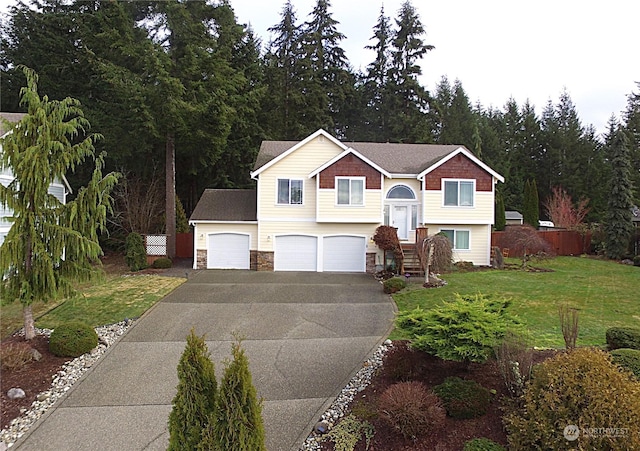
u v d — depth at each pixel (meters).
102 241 28.17
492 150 46.53
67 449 6.75
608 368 5.64
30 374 9.08
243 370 4.97
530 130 48.78
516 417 5.99
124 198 26.67
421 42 41.34
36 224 10.36
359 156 22.08
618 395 5.31
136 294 15.82
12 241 9.95
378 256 22.50
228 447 4.74
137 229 27.16
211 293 16.28
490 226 23.17
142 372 9.51
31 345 10.25
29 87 10.48
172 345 11.05
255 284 18.12
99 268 11.34
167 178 25.42
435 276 19.27
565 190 42.44
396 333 11.77
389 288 16.55
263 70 37.16
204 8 25.09
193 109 22.73
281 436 7.08
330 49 41.97
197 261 22.80
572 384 5.55
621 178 26.83
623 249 26.22
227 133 25.62
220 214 23.31
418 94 40.84
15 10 29.41
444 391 7.24
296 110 37.53
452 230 23.09
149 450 6.71
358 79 44.94
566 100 50.44
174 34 24.27
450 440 6.58
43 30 29.02
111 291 16.31
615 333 9.26
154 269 22.20
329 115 40.19
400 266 19.95
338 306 14.64
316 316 13.46
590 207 40.44
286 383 8.93
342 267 22.61
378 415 7.11
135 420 7.60
